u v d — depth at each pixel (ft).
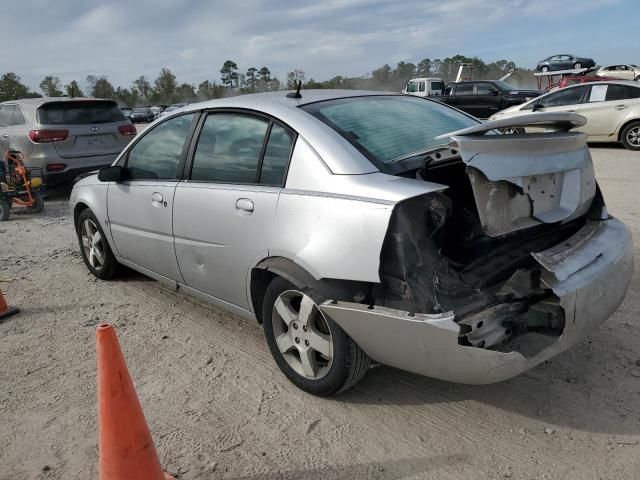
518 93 67.56
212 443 9.20
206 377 11.23
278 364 10.78
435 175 9.78
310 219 9.40
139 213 13.79
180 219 12.35
